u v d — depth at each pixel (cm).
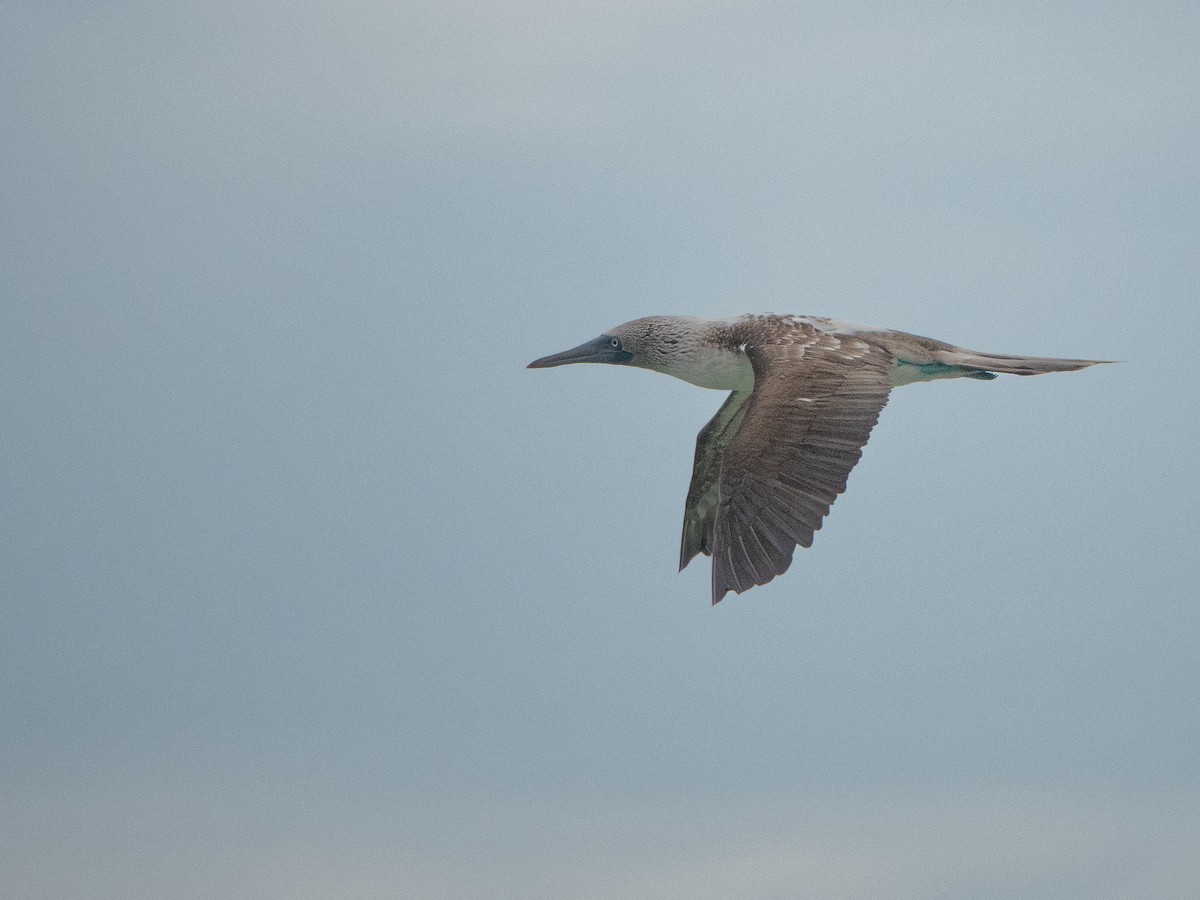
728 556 1414
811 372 1573
